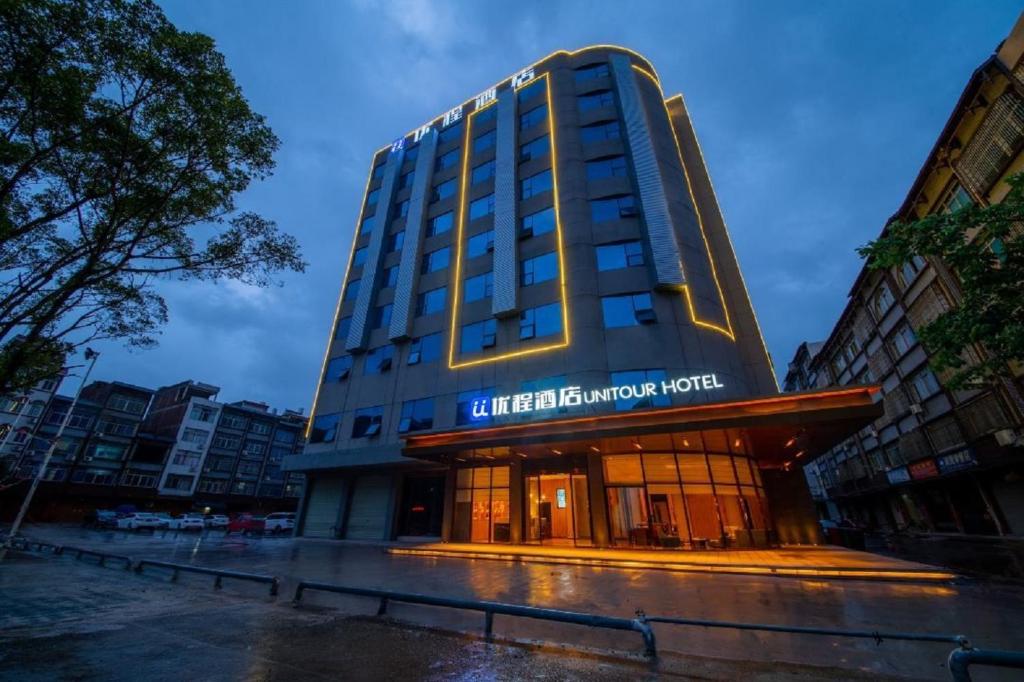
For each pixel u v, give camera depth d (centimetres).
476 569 1404
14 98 617
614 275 2358
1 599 846
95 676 434
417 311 2922
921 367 3066
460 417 2405
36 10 581
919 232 911
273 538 2998
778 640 623
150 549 2105
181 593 917
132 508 4619
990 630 678
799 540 2064
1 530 3072
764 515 1905
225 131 765
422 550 1920
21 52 591
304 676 439
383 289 3200
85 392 4991
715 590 1024
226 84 747
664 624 731
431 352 2711
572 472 2047
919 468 3192
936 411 2970
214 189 802
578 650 529
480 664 480
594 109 2948
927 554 1858
